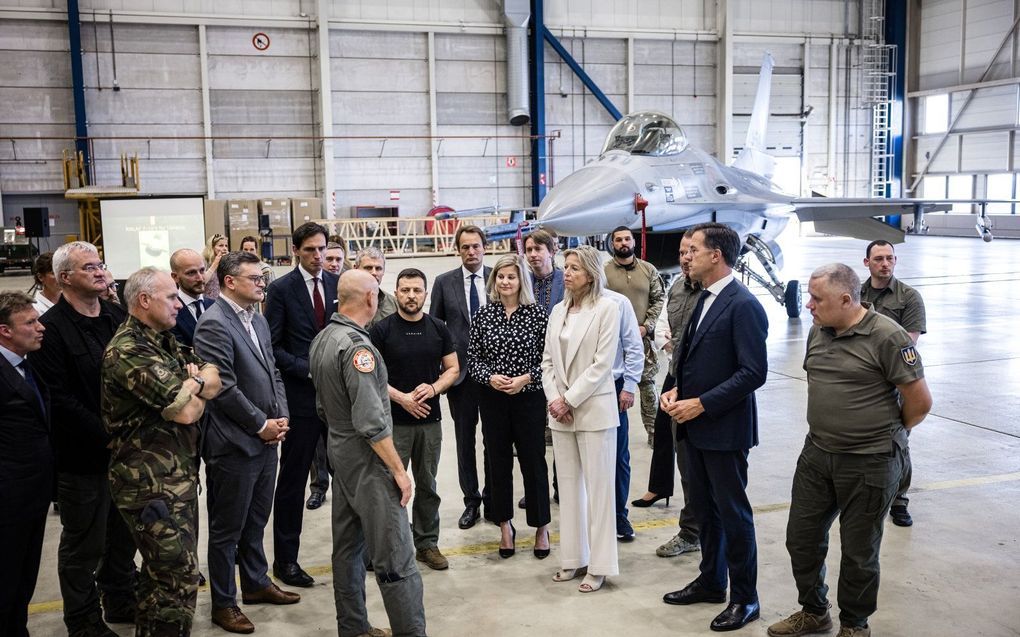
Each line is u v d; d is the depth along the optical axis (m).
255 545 4.13
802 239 34.41
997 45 29.23
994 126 29.52
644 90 28.42
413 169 26.56
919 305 5.24
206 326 3.80
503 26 26.56
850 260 23.72
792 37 29.91
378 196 26.33
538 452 4.59
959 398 8.16
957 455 6.36
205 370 3.42
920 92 32.00
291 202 23.81
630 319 4.77
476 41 26.67
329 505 5.70
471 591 4.24
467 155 27.05
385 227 24.77
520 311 4.61
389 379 4.53
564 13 27.30
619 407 4.75
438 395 4.55
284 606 4.15
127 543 3.95
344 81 25.62
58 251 3.69
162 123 24.20
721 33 28.58
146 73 23.91
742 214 11.57
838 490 3.50
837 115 31.41
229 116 24.80
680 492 5.74
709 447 3.76
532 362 4.52
